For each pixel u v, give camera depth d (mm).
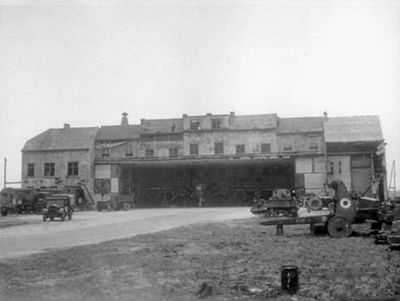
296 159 45906
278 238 13930
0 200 41594
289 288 6629
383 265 8586
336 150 45656
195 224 20953
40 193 42375
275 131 49188
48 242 14109
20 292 6930
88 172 49031
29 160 50156
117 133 52312
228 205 51062
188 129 50719
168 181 53094
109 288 7086
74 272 8438
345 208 13852
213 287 6926
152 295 6625
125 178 51562
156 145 51156
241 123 50656
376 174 42656
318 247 11484
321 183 45000
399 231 12703
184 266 8914
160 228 19266
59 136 51562
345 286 6910
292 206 26734
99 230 18859
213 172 52469
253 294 6586
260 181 51562
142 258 10000
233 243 12750
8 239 15297
